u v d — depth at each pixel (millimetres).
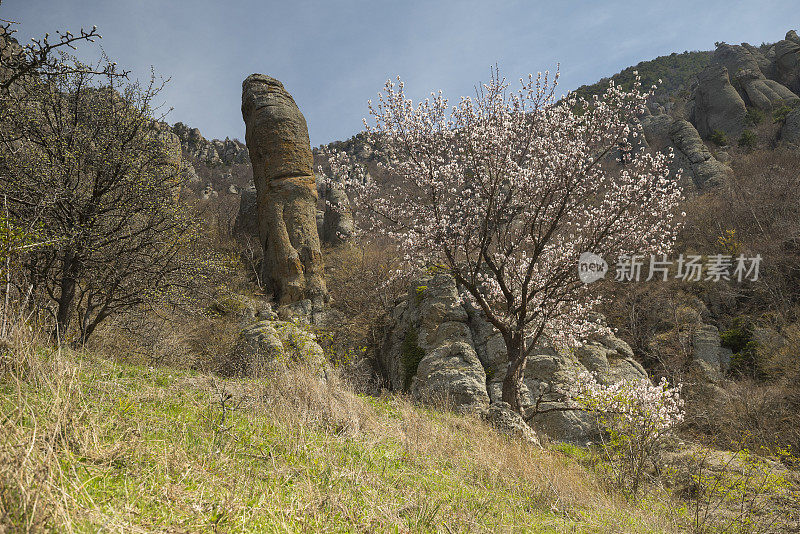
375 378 22422
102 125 11156
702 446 11562
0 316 4801
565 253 14531
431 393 16422
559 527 5590
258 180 29797
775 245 31641
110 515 2811
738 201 37844
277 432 5656
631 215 14688
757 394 20984
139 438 4113
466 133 14445
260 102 29969
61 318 10359
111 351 11969
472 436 9242
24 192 9586
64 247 9562
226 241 34781
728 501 8953
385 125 14781
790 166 42375
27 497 2482
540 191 14414
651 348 27641
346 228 37344
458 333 19031
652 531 6613
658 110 80688
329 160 15586
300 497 4004
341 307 28062
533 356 17953
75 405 4145
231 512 3260
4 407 3666
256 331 18953
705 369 25391
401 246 15367
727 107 64938
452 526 4406
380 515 4105
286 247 27766
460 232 14570
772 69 76000
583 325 16828
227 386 7078
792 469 10484
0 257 5008
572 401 14391
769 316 28031
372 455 5988
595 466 10516
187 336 17781
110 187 11164
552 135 15039
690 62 103000
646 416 10828
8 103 9188
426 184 14734
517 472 7477
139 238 11734
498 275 14625
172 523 2945
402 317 23297
